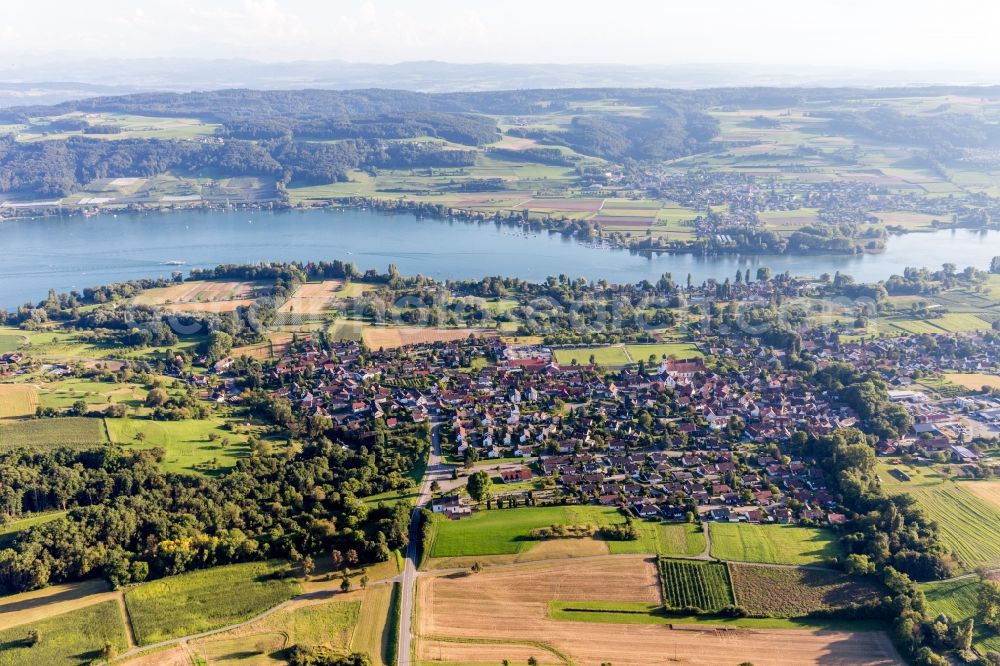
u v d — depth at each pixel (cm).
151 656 19312
